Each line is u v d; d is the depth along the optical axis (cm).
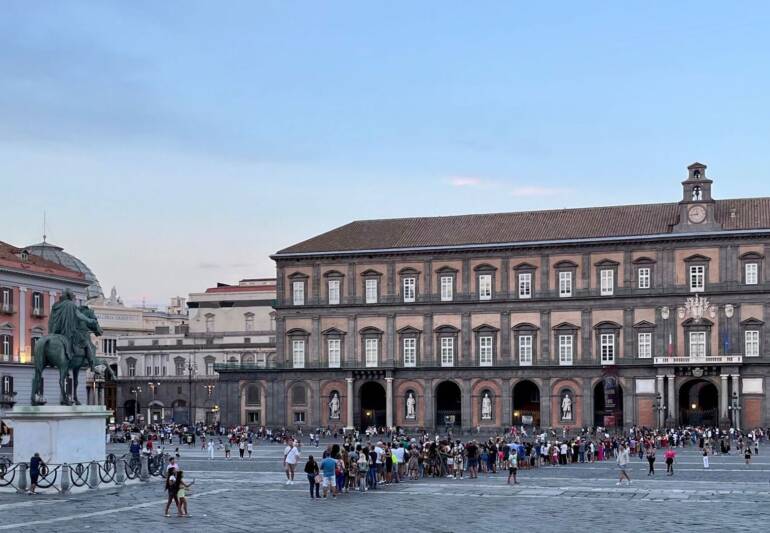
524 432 14775
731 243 15138
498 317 16112
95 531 5025
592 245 15725
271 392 17025
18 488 6538
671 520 5528
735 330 15050
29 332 14550
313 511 5900
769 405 14825
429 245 16412
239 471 8962
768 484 7619
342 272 16875
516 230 16362
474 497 6669
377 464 7481
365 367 16562
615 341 15550
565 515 5753
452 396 17038
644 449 11412
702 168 15400
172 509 5878
